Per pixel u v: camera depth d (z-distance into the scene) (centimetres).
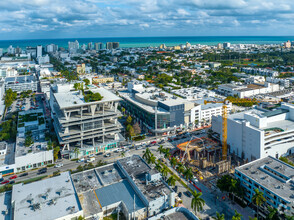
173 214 13912
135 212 14550
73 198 15025
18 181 19600
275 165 17688
